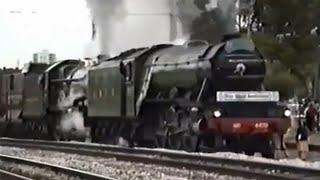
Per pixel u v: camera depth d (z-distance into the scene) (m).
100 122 42.41
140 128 37.16
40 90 51.84
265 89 32.81
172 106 33.47
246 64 31.52
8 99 61.59
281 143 31.36
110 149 35.81
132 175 23.59
